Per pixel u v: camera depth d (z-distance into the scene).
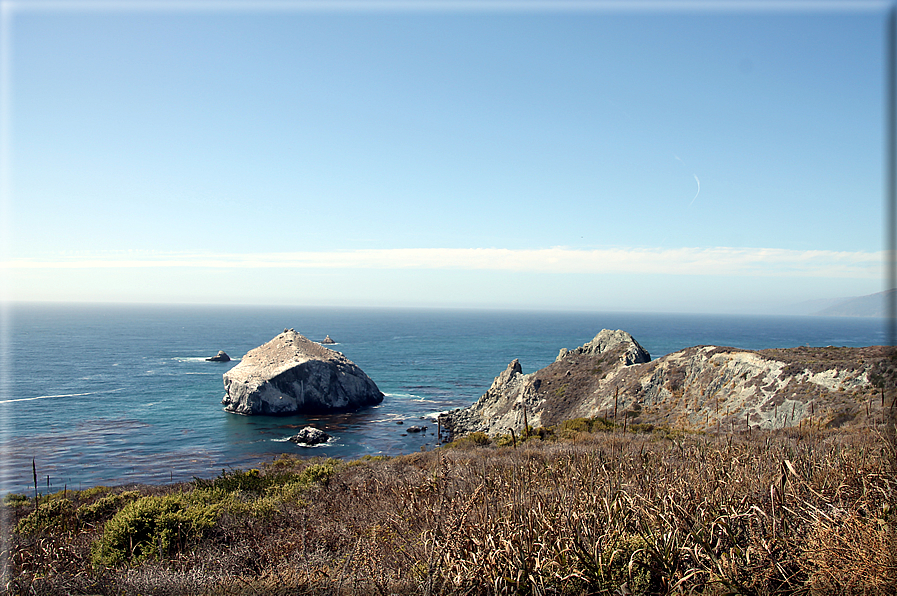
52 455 51.59
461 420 64.94
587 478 7.66
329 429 66.44
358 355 162.88
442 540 6.28
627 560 5.08
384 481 13.02
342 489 14.12
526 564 5.21
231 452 53.94
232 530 9.64
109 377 109.06
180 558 7.78
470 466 11.72
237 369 82.06
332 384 82.31
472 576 5.18
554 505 6.50
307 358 81.81
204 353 164.12
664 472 7.63
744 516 5.23
